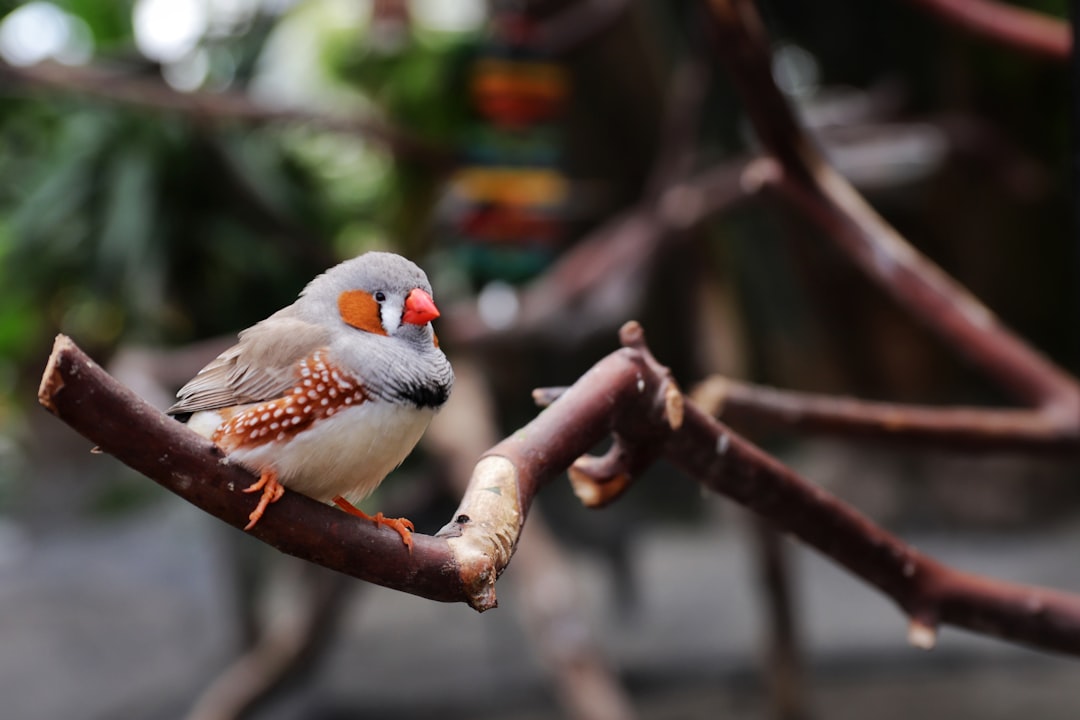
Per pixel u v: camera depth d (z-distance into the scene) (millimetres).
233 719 5820
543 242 5855
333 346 1661
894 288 3021
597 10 5957
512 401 7535
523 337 5543
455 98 7215
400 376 1668
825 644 7711
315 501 1355
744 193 5691
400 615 8727
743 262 8258
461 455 5258
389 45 6578
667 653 7473
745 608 8102
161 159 5824
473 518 1428
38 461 9188
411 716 6816
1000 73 9773
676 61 6914
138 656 7258
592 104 7043
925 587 2049
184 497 1305
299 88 8688
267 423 1640
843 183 3143
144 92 5500
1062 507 10125
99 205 5789
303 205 6461
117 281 5723
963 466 10281
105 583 8305
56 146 6078
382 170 7133
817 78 10383
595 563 8742
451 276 6312
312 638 5766
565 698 4648
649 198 6051
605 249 5836
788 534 2010
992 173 9688
